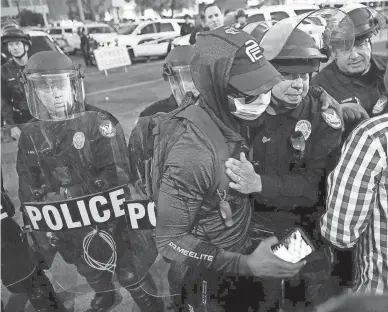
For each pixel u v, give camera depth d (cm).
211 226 89
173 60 112
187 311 110
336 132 101
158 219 83
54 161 107
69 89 104
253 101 80
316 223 105
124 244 120
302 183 99
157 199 84
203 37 80
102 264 122
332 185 87
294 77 94
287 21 98
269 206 99
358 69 122
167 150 83
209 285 101
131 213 113
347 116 117
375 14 116
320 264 107
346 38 104
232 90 77
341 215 85
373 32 114
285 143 99
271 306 107
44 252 126
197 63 80
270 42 94
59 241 119
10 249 125
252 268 86
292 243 90
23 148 106
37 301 136
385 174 78
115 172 108
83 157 106
